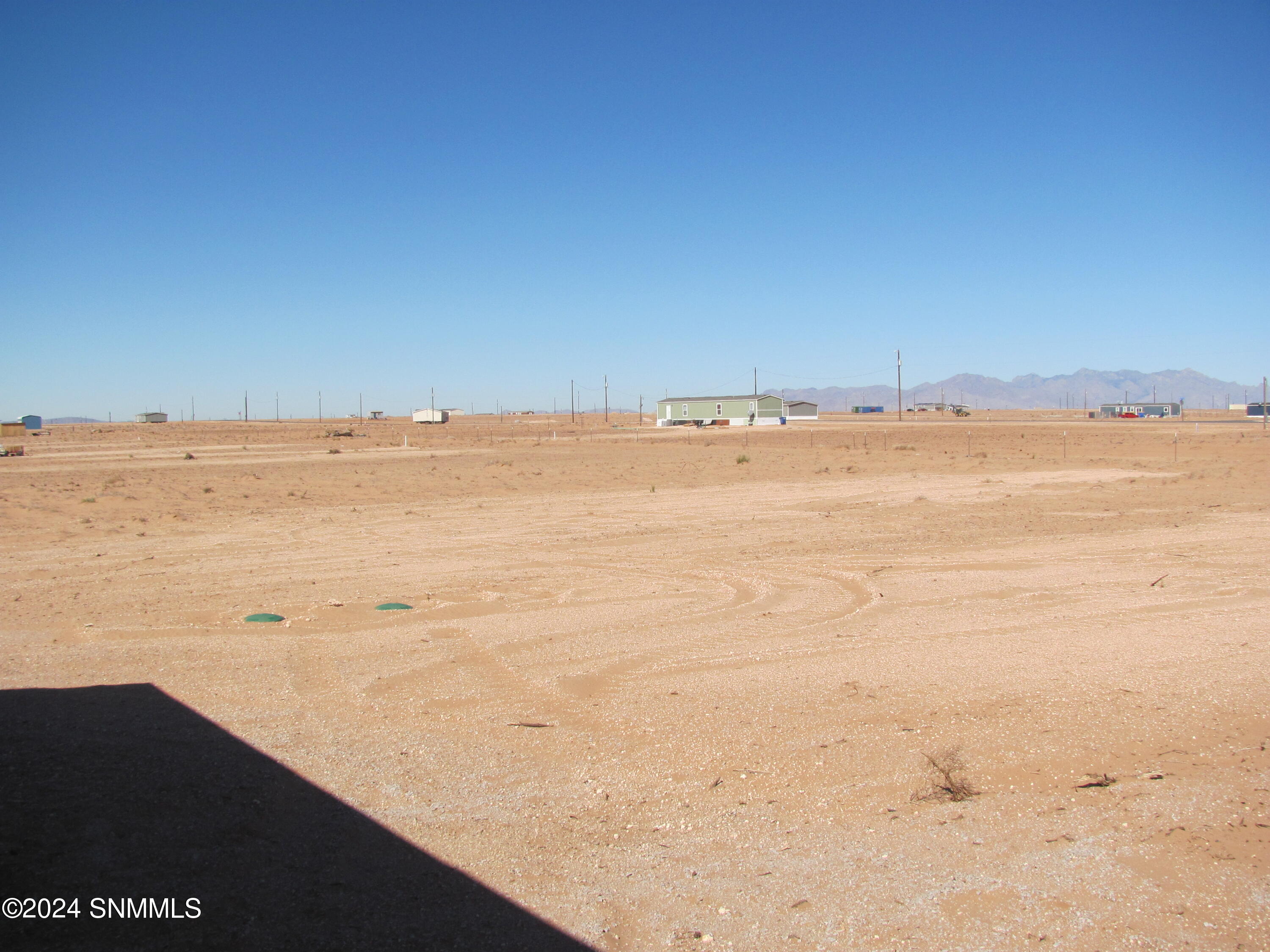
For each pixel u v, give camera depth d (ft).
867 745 24.58
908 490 115.44
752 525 81.30
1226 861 17.76
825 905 16.60
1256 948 14.94
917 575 54.24
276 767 23.58
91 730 26.48
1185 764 22.75
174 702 29.37
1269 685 29.07
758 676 31.91
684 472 148.97
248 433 398.01
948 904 16.55
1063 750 23.90
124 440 315.78
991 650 35.09
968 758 23.45
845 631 39.14
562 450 231.09
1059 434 282.56
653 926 16.01
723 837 19.45
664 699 29.22
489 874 17.92
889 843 18.99
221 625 41.88
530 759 24.18
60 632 40.52
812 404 508.94
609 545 69.31
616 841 19.35
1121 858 18.07
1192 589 47.70
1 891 16.90
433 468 160.76
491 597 48.62
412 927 15.89
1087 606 43.78
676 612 44.04
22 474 151.23
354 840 19.33
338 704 29.07
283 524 84.69
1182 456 174.09
